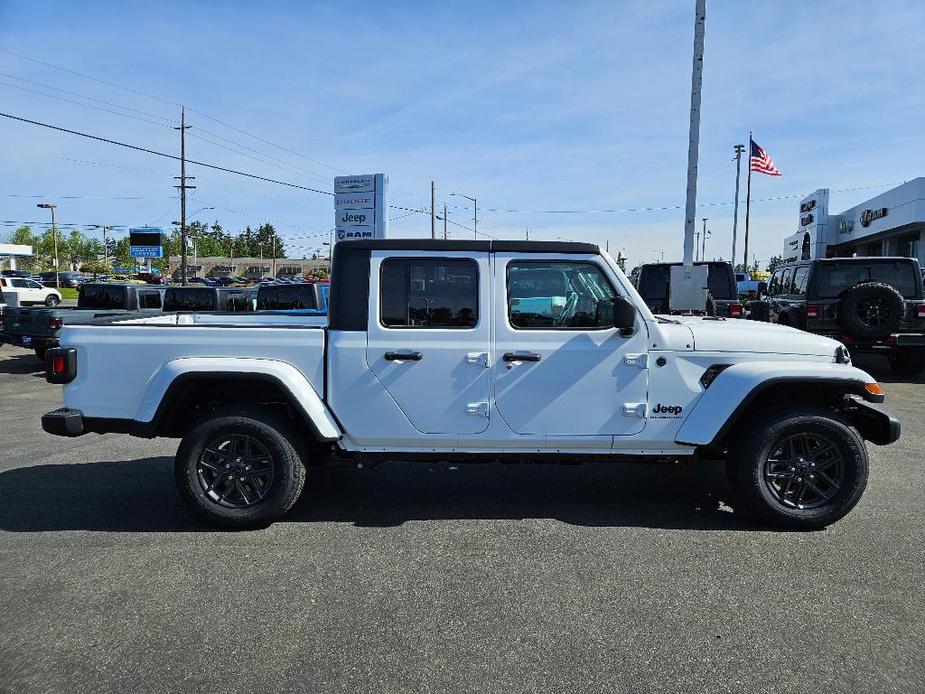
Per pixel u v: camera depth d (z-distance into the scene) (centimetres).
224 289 1531
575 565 400
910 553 414
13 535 448
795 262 1269
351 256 459
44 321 1220
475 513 490
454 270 457
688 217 921
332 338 455
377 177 1861
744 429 461
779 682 284
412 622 335
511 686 283
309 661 302
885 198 3109
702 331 460
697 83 918
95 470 602
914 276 1102
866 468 441
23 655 307
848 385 440
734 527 459
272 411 462
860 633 322
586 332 453
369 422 457
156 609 349
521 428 455
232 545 432
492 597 361
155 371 457
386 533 452
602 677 289
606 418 455
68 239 11550
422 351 452
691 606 349
